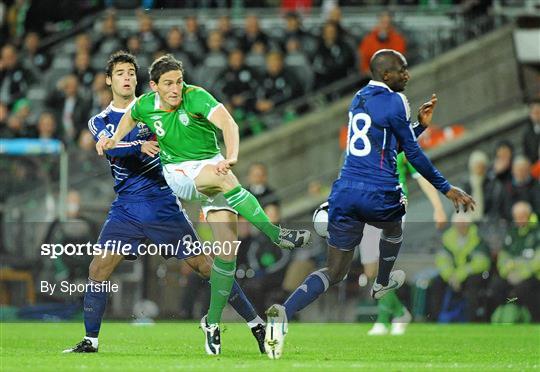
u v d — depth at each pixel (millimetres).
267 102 61812
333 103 63000
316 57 63156
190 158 26344
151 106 26375
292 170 60781
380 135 26172
